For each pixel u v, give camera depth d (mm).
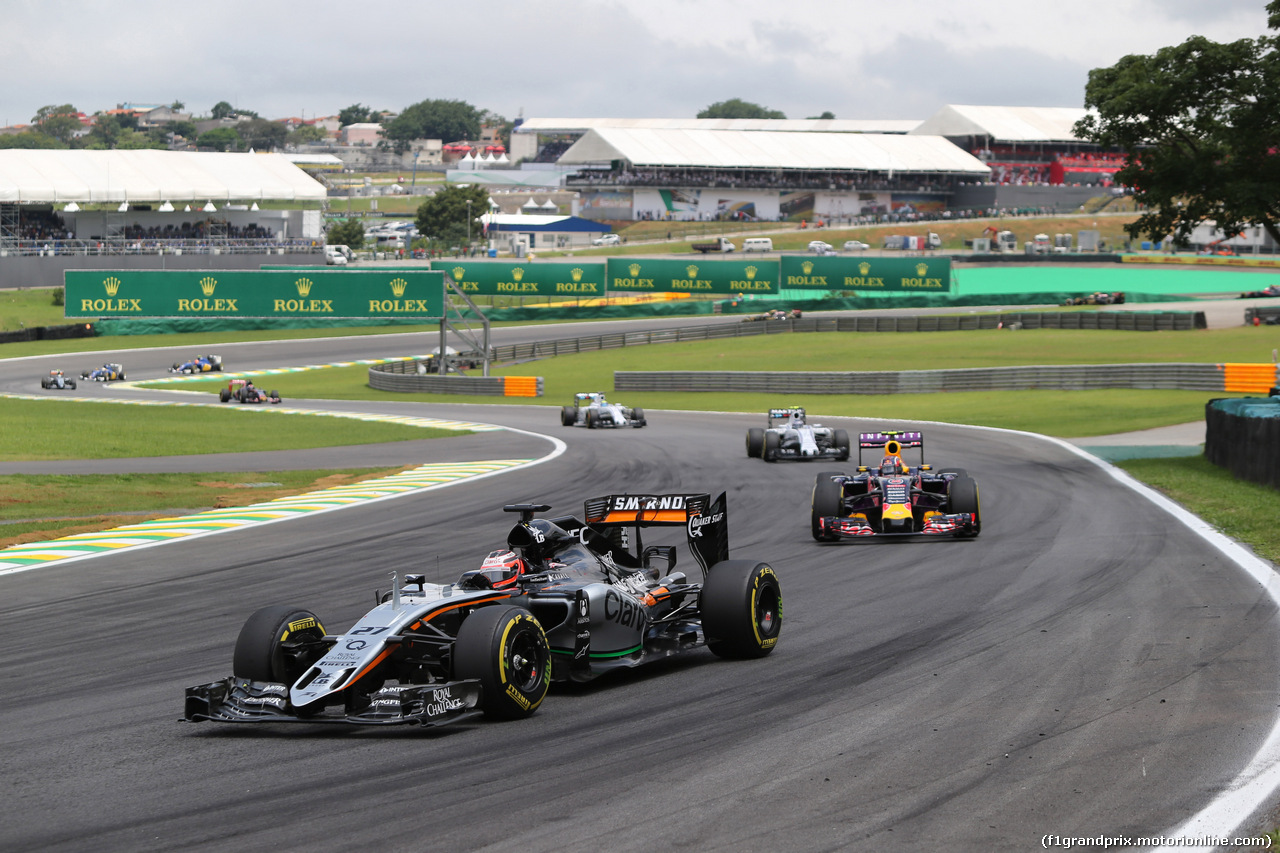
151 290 139750
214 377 156750
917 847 11500
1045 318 149500
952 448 64562
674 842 11742
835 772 13875
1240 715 15547
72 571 32750
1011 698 17031
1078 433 70812
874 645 21250
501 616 16422
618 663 18875
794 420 65312
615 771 14117
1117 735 14945
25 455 68375
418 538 37812
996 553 31750
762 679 18922
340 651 16219
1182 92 57062
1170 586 25422
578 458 66750
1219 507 37969
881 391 108188
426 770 14344
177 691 19297
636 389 125625
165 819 12859
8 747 16172
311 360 174125
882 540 35500
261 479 57875
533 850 11609
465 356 156000
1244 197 54688
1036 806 12547
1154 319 140125
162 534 39875
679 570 31625
